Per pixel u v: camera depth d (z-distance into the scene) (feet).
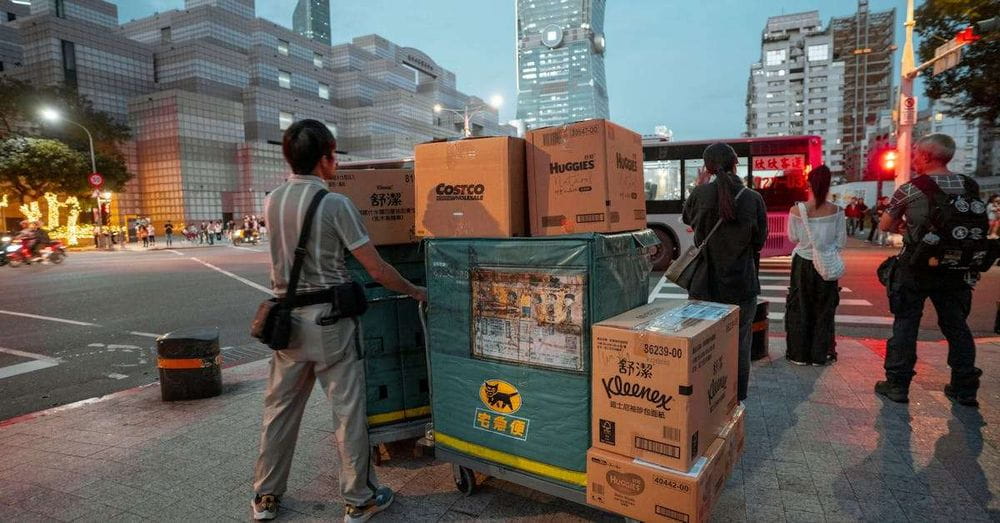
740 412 8.49
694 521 6.43
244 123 180.14
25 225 62.39
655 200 41.81
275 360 8.20
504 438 8.15
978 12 39.09
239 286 40.14
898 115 53.21
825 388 13.42
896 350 12.27
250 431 12.03
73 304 32.37
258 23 203.72
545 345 7.59
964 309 11.75
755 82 435.53
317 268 7.71
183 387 14.39
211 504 8.94
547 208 8.36
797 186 38.81
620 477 6.97
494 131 334.65
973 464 9.30
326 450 10.77
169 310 30.04
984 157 335.06
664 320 7.30
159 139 152.76
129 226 131.03
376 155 218.38
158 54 171.42
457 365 8.58
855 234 77.10
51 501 9.16
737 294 10.98
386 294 10.11
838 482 8.88
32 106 116.16
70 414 13.57
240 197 166.30
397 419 10.27
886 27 391.45
